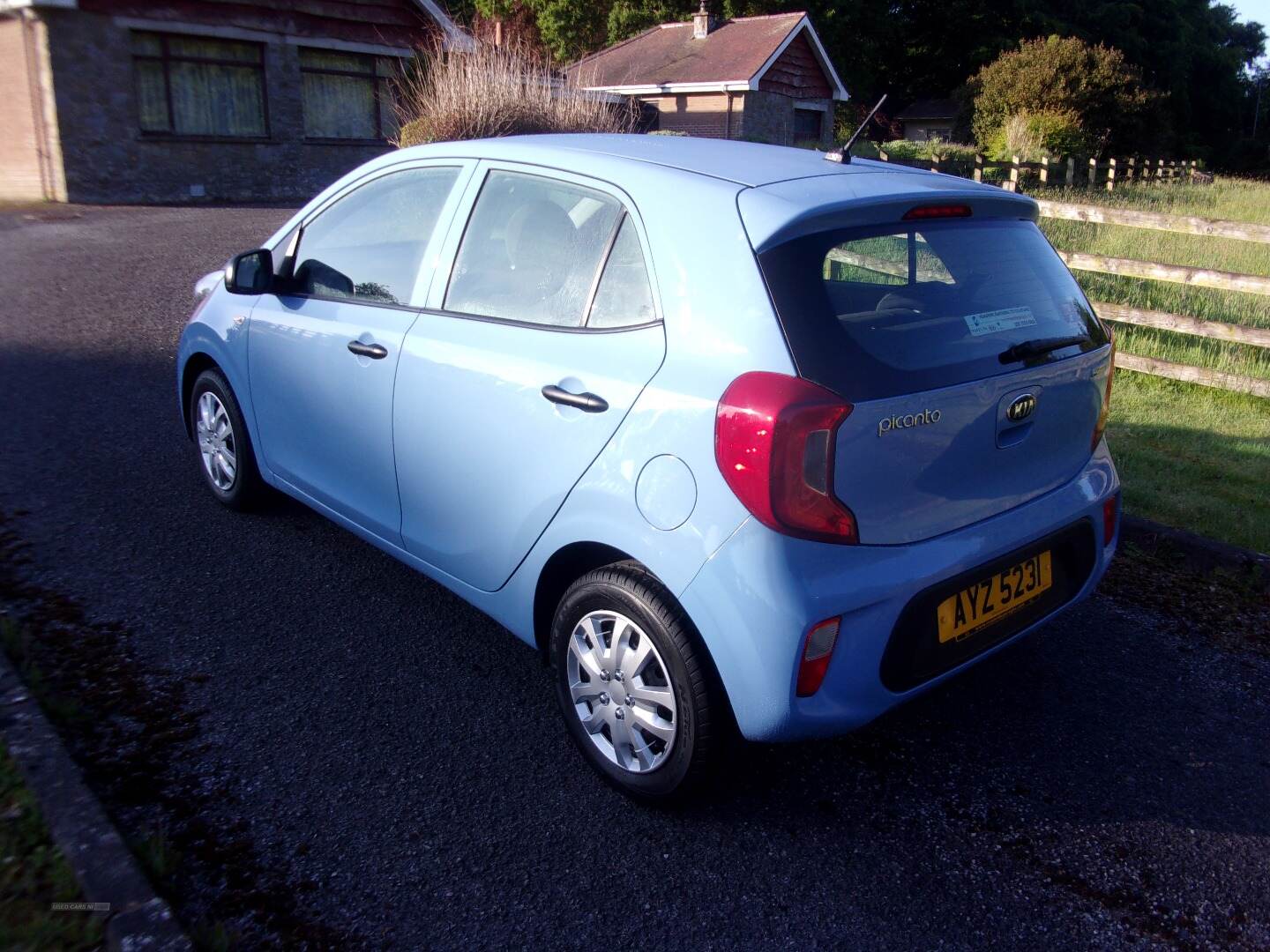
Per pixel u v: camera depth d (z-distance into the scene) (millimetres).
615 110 14594
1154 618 4355
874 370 2629
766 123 29578
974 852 2910
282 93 19672
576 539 2951
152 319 8617
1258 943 2627
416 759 3172
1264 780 3295
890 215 2891
